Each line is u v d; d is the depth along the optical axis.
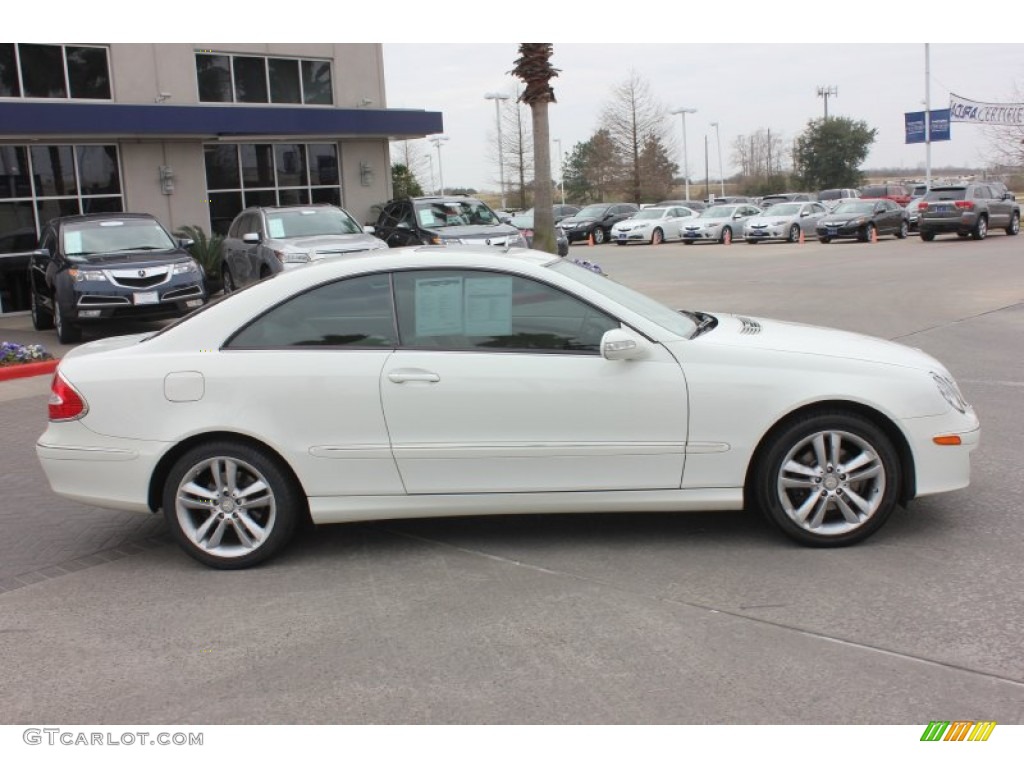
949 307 13.70
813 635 3.74
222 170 20.25
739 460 4.55
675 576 4.39
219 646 3.89
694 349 4.56
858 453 4.58
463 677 3.54
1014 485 5.50
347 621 4.07
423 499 4.65
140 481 4.66
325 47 21.56
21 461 7.10
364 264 4.71
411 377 4.53
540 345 4.60
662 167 60.88
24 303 17.52
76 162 17.92
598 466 4.58
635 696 3.35
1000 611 3.88
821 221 31.88
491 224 17.95
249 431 4.56
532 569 4.56
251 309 4.70
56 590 4.57
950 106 44.59
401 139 25.48
